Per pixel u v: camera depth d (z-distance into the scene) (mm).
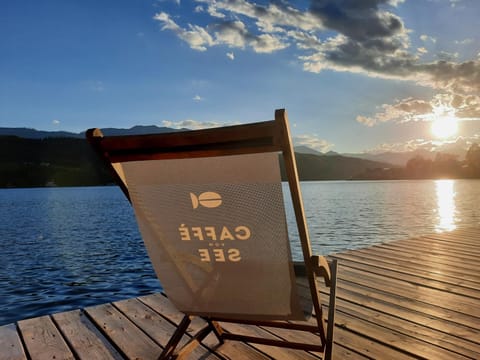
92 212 26578
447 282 3248
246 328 2293
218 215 1341
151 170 1347
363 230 13883
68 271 7715
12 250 10641
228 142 1172
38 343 2092
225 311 1539
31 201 43250
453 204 29906
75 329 2287
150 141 1254
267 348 2012
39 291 6129
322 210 24203
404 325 2320
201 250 1431
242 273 1409
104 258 9203
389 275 3482
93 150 1358
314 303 1408
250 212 1296
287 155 1117
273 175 1207
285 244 1302
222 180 1280
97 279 6941
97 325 2346
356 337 2148
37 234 14352
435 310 2576
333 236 12273
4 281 6871
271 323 1639
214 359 1895
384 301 2768
